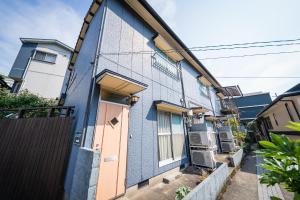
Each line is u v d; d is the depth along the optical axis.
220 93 15.09
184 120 6.96
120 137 3.71
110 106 3.69
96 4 4.88
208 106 11.21
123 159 3.63
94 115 3.29
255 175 6.21
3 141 4.03
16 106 8.30
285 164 1.59
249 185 4.99
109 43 4.09
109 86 3.69
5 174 3.64
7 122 4.27
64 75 13.02
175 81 7.22
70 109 4.75
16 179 3.54
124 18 4.91
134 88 3.83
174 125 6.18
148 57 5.61
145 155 4.28
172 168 5.22
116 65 4.12
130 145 3.92
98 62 3.65
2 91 8.88
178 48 7.83
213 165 5.75
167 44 6.40
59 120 3.95
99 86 3.56
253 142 20.14
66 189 3.24
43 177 3.40
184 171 5.63
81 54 6.39
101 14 4.38
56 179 3.30
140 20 5.66
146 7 5.30
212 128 10.77
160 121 5.43
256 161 9.09
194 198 2.57
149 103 5.02
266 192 4.41
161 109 5.51
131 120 4.16
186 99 7.86
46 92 11.77
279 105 10.50
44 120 4.05
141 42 5.39
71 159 3.39
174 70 7.50
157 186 4.20
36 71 11.76
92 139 3.11
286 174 1.53
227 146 10.04
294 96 7.68
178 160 5.66
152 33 6.17
